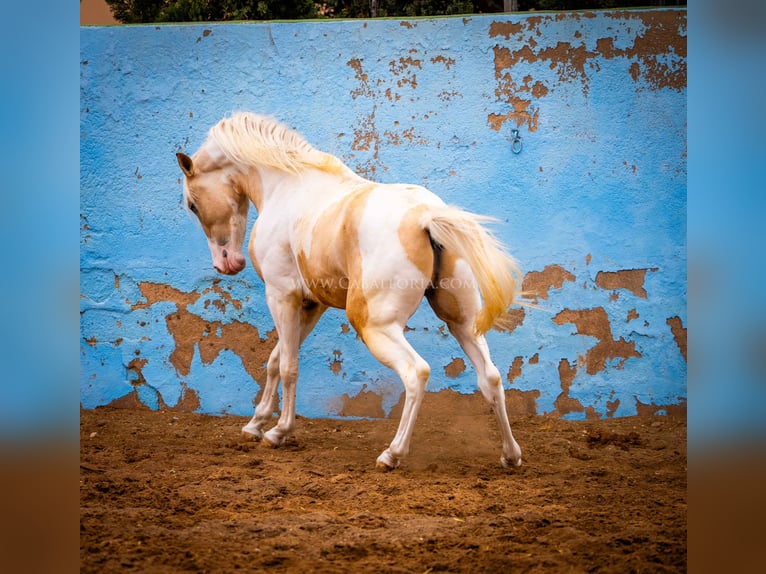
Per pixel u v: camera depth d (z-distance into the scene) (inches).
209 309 261.1
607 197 248.2
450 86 251.9
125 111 263.0
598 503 157.1
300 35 256.4
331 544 129.4
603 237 248.4
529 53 249.4
